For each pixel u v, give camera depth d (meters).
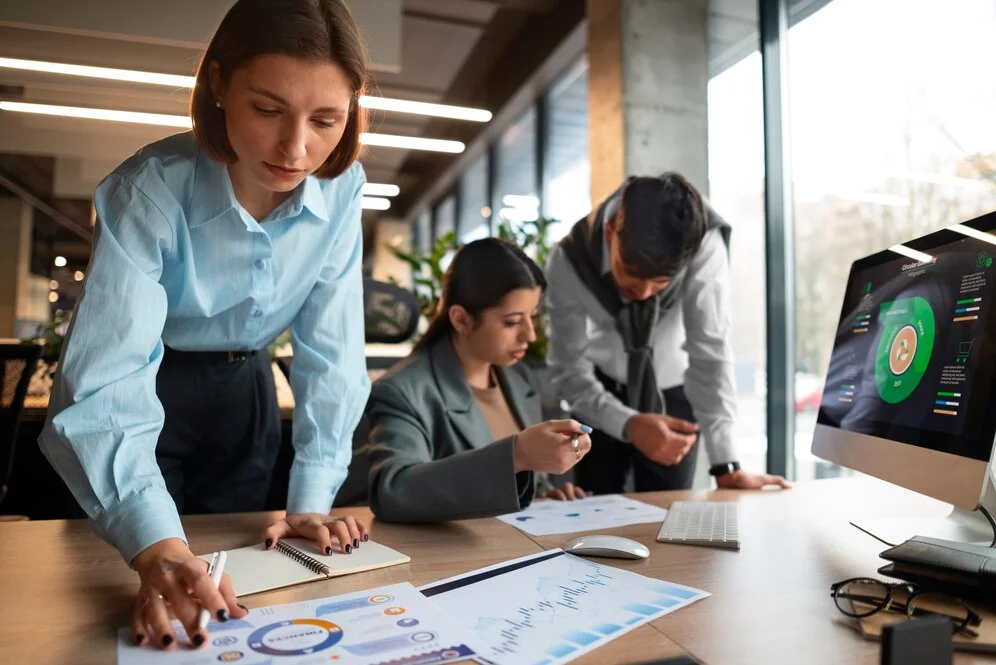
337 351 1.05
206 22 3.36
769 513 1.12
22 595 0.71
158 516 0.71
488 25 5.29
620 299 1.71
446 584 0.75
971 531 0.94
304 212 0.98
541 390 1.91
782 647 0.60
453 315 1.34
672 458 1.44
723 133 3.61
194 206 0.90
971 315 0.87
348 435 1.04
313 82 0.74
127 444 0.74
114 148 5.72
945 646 0.45
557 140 5.38
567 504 1.18
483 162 7.39
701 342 1.68
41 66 3.82
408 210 10.09
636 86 3.59
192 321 1.01
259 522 1.01
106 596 0.71
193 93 0.82
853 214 2.69
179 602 0.61
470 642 0.60
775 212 3.14
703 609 0.68
